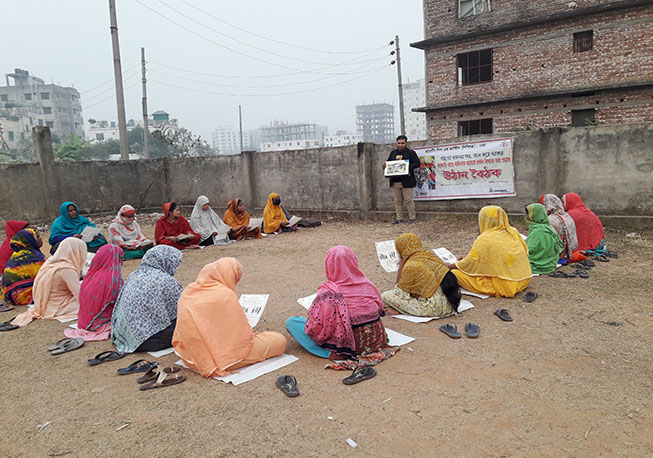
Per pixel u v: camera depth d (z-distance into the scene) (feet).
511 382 11.39
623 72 54.75
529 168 30.76
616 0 55.11
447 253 21.76
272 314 17.57
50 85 253.44
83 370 13.51
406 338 14.29
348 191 39.55
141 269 15.07
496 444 8.96
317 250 28.78
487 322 15.55
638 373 11.53
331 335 13.07
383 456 8.77
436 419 9.93
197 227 32.76
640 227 27.22
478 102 64.18
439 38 66.80
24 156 189.06
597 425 9.42
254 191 45.88
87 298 16.39
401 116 93.45
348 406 10.66
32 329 17.29
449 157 33.96
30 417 11.00
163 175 53.01
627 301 16.75
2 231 43.27
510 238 17.90
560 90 58.65
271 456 8.96
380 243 20.76
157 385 12.11
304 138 573.33
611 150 27.89
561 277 19.97
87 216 48.70
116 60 53.42
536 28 59.98
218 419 10.41
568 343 13.53
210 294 12.75
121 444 9.66
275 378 12.27
